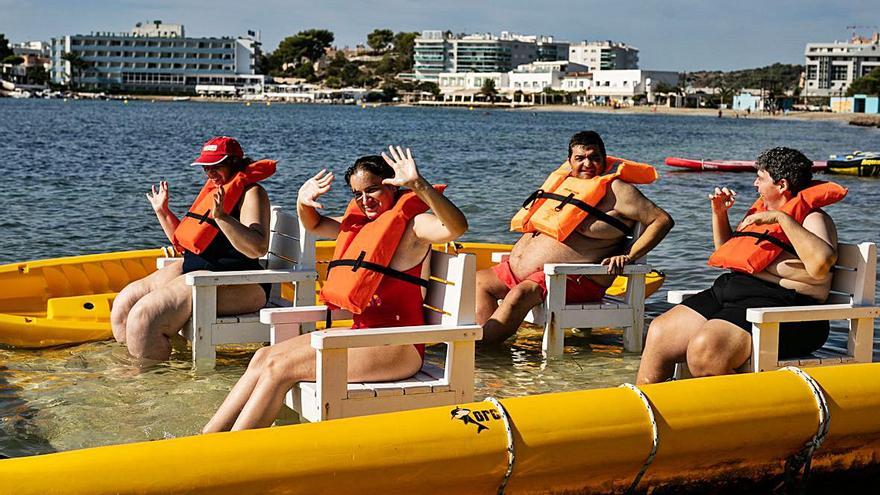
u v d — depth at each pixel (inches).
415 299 191.6
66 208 600.4
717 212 227.6
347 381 177.9
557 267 266.5
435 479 145.6
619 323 277.9
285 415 211.3
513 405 154.9
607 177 275.9
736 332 202.4
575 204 275.7
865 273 206.1
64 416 211.2
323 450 138.7
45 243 474.9
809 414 171.5
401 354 184.7
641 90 7278.5
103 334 274.8
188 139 1625.2
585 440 154.4
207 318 244.7
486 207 653.3
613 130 2992.1
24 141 1419.8
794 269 207.0
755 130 3198.8
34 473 124.0
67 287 310.0
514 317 271.7
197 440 135.1
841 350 285.4
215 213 237.1
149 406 219.1
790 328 206.2
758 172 216.5
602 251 279.9
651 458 160.1
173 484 129.2
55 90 7101.4
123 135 1723.7
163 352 252.4
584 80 7549.2
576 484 158.4
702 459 165.8
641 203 275.1
